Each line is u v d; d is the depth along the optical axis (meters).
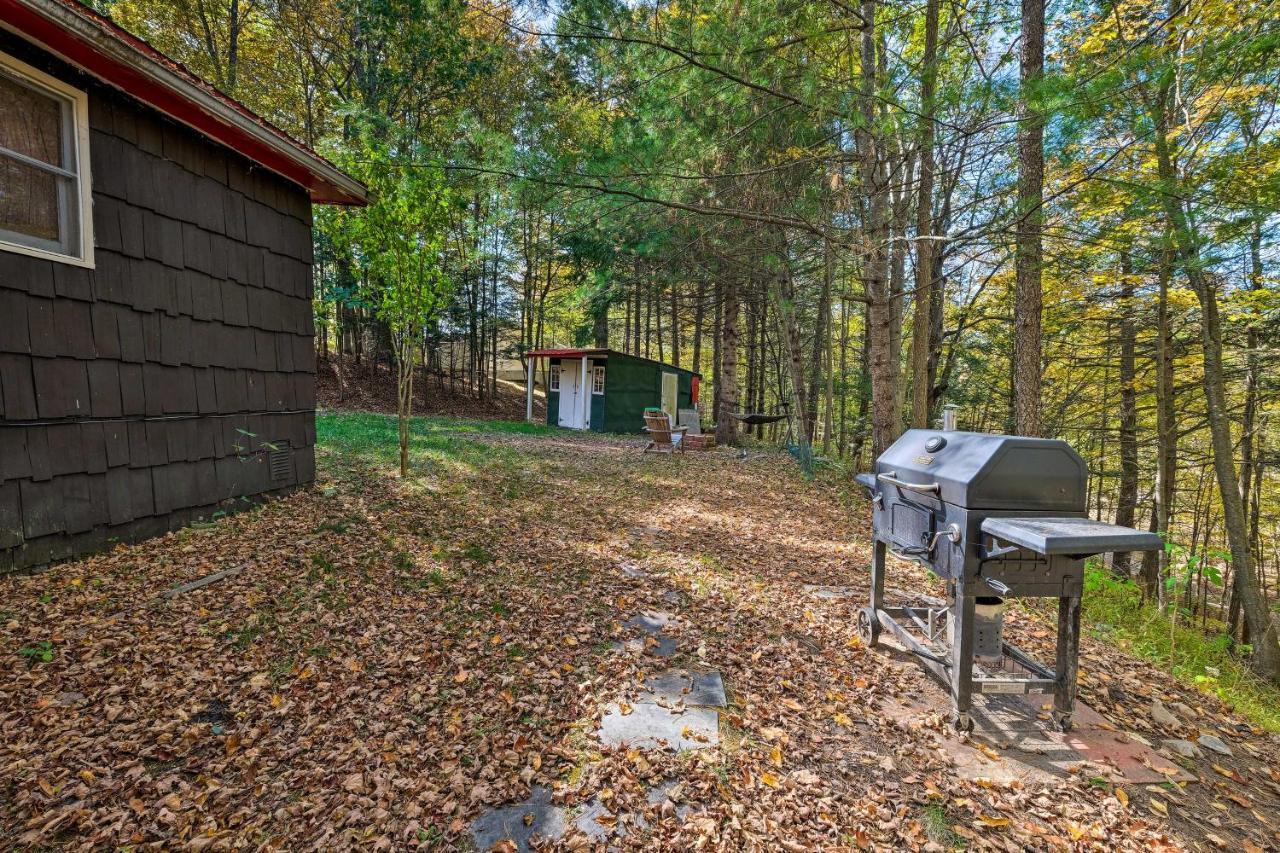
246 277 4.72
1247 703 3.74
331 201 5.69
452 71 12.21
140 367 3.81
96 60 3.29
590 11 4.82
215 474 4.43
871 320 8.02
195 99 3.67
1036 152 5.39
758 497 7.26
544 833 1.83
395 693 2.53
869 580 4.48
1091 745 2.50
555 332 24.11
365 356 17.78
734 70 5.28
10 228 3.13
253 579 3.41
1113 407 10.77
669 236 7.53
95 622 2.79
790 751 2.32
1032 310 6.06
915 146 6.49
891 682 2.94
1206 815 2.15
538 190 5.21
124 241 3.69
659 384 16.59
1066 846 1.92
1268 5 4.85
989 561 2.42
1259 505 10.84
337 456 6.77
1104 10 6.84
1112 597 6.07
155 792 1.91
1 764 1.93
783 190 7.55
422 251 5.71
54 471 3.31
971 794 2.15
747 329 20.95
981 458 2.43
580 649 3.03
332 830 1.80
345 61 13.67
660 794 2.02
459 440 9.41
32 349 3.19
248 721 2.29
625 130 5.14
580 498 6.34
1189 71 4.90
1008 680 2.54
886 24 7.86
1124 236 5.24
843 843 1.86
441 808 1.92
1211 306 7.10
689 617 3.51
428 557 4.04
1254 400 8.75
